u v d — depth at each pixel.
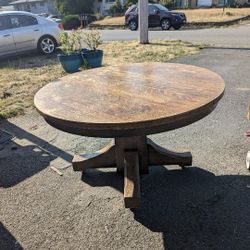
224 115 4.46
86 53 7.36
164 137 3.95
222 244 2.27
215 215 2.55
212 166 3.21
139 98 2.30
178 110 2.02
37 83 6.82
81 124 1.98
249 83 5.81
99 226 2.52
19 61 9.70
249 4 31.38
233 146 3.58
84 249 2.31
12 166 3.50
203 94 2.27
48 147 3.90
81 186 3.06
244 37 11.77
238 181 2.94
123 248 2.30
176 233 2.39
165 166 3.27
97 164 3.17
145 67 3.25
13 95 6.06
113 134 2.04
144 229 2.46
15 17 9.89
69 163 3.49
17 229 2.55
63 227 2.54
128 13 18.56
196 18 21.38
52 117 2.10
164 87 2.50
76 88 2.67
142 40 11.23
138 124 1.92
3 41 9.69
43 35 10.35
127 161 2.88
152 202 2.75
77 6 35.75
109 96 2.40
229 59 7.84
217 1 33.91
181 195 2.81
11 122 4.79
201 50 9.30
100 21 27.19
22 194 2.99
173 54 8.83
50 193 2.98
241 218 2.49
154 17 17.02
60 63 8.02
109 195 2.89
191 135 3.95
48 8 50.19
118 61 8.34
